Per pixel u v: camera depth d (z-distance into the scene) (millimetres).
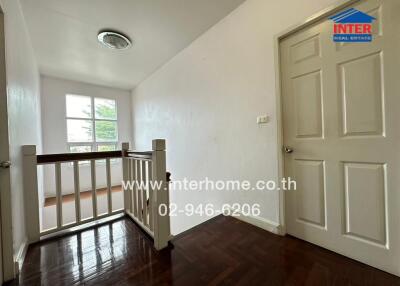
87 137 4785
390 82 1289
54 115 4316
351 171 1485
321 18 1575
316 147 1667
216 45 2506
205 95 2727
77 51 3107
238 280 1302
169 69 3523
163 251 1643
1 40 1324
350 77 1456
